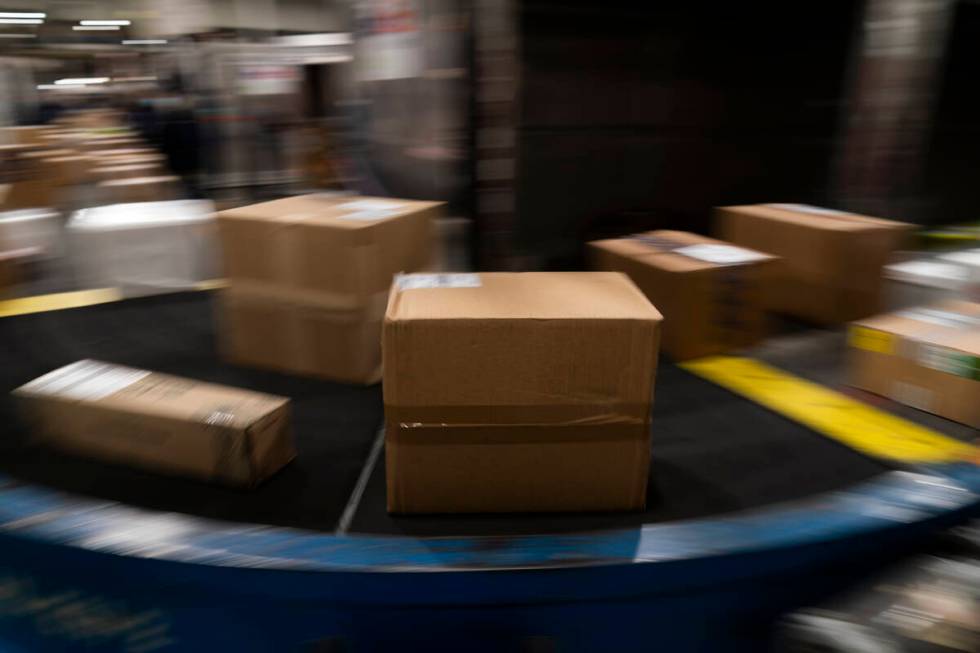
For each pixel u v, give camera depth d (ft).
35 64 26.61
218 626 3.61
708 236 8.23
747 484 4.37
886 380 5.57
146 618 3.68
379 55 7.09
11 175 12.50
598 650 3.62
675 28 7.06
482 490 3.97
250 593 3.47
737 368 6.21
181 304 8.05
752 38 7.52
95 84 27.81
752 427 5.13
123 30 23.57
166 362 6.26
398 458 3.87
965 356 5.00
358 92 7.75
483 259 6.73
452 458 3.88
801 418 5.25
